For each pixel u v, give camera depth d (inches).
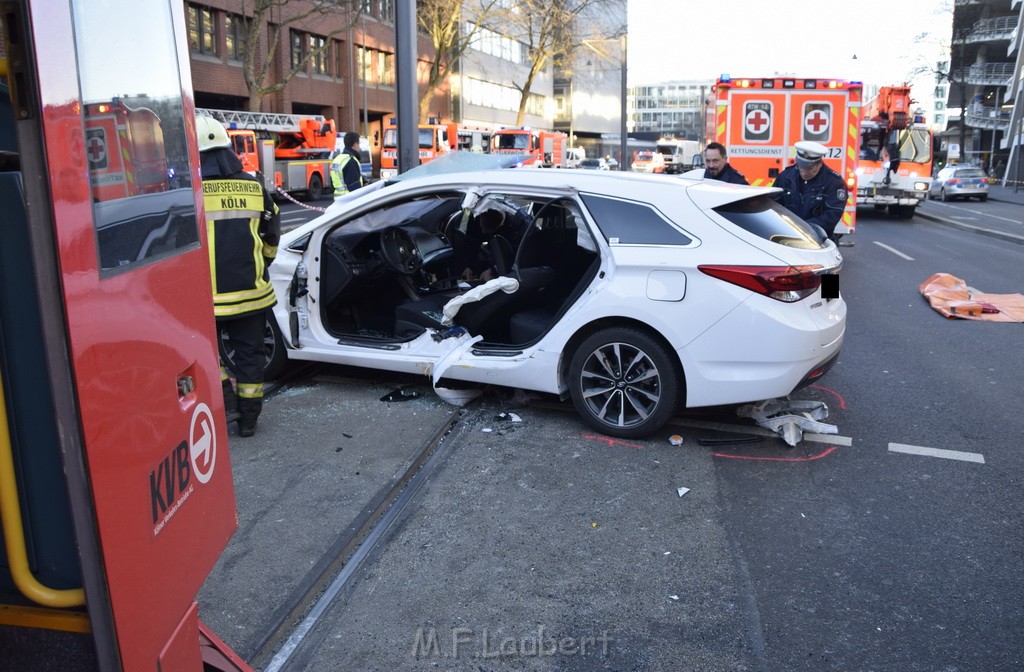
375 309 249.1
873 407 224.8
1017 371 262.4
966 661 114.7
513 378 206.1
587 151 3070.9
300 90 1535.4
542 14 1707.7
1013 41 2928.2
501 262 239.8
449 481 174.1
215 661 87.8
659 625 123.6
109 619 57.3
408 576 137.2
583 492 168.7
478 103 2297.0
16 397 58.0
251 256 184.4
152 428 65.9
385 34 1804.9
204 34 1269.7
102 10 61.0
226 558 139.5
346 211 225.0
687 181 203.0
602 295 191.3
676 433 200.5
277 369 237.0
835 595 131.6
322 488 166.7
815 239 198.8
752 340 179.8
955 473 179.2
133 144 66.1
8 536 58.4
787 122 513.7
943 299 376.8
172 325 72.1
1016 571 138.5
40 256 51.4
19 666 63.2
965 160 2519.7
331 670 113.5
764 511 160.9
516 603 129.4
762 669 113.4
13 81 50.4
